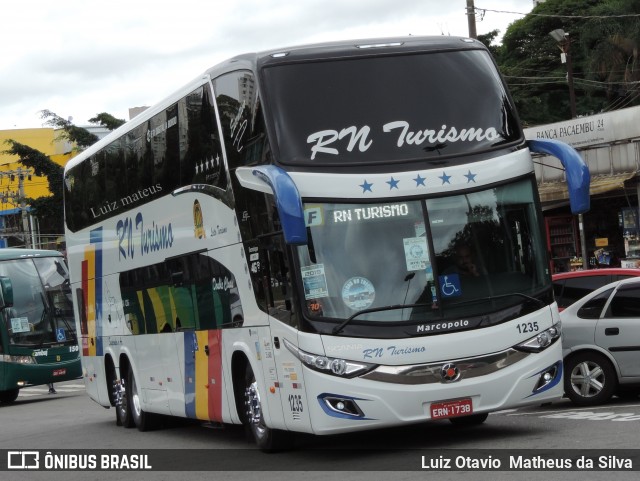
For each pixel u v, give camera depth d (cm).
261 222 1198
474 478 952
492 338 1141
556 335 1177
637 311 1480
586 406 1498
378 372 1111
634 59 4791
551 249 3109
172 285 1554
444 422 1462
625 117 2948
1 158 8638
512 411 1530
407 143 1167
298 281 1125
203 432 1709
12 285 2942
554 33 4784
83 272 2048
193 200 1434
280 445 1287
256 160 1189
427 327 1126
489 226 1164
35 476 1337
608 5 5062
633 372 1475
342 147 1155
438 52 1216
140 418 1809
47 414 2428
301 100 1168
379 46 1211
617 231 3048
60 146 7981
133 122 1700
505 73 6106
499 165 1181
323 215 1134
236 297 1309
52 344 2948
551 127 3169
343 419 1114
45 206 6353
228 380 1373
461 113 1192
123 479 1226
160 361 1655
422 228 1145
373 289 1127
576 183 1174
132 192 1706
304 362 1123
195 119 1409
